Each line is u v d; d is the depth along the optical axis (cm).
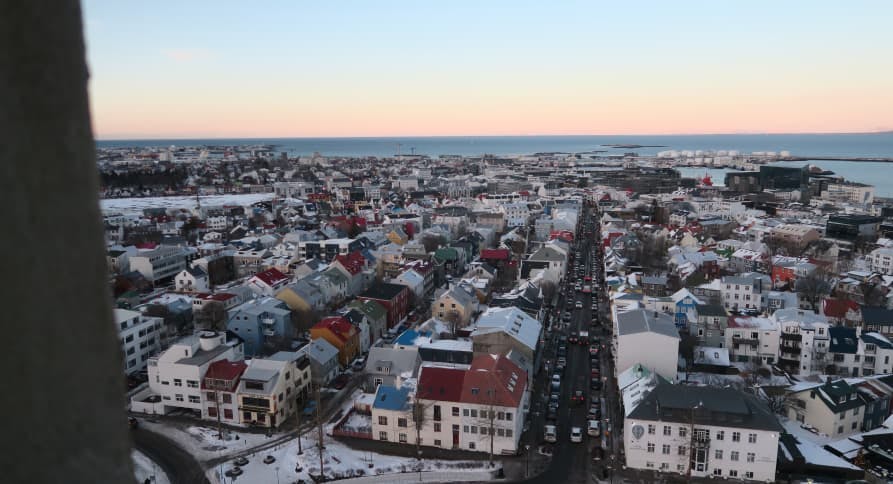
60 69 446
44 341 433
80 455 462
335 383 9369
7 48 407
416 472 6931
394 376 9012
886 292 13212
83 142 469
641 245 17450
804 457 6906
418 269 14450
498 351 9106
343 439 7719
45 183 434
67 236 454
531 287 12588
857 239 19912
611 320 12025
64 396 450
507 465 7094
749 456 6706
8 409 409
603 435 7756
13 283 409
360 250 16962
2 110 401
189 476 6875
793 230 19838
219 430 7719
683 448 6881
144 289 14650
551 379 9444
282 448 7456
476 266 15325
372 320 11262
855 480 6556
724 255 17125
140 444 7538
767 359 9988
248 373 8125
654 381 7644
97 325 484
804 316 10169
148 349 10175
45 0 434
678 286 14025
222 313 11612
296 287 12012
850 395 7931
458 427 7444
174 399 8350
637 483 6719
